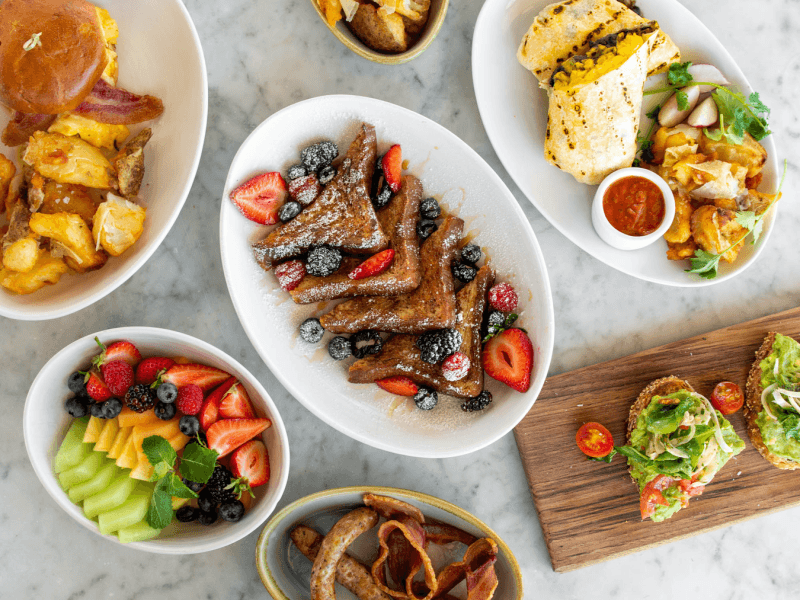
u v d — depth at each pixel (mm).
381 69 737
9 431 726
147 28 690
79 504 671
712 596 758
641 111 727
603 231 707
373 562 719
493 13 704
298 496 736
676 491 716
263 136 677
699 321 759
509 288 697
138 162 676
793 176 762
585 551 728
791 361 722
